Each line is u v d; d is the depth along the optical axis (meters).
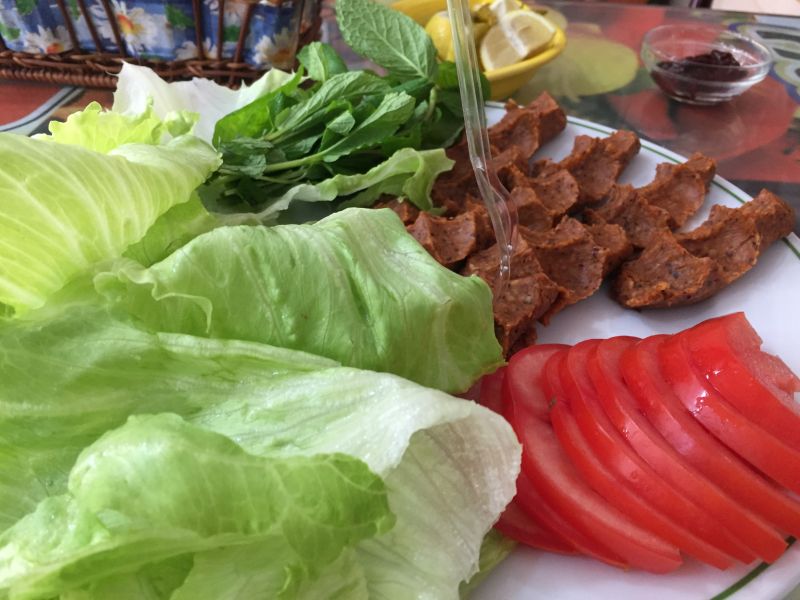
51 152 0.19
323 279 0.21
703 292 0.30
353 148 0.32
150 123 0.29
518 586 0.21
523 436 0.23
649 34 0.50
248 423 0.18
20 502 0.17
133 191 0.21
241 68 0.44
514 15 0.44
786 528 0.20
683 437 0.21
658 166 0.36
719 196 0.35
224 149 0.31
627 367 0.24
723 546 0.20
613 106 0.46
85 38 0.44
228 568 0.15
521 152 0.37
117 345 0.18
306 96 0.36
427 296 0.22
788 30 0.52
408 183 0.32
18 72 0.45
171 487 0.14
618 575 0.21
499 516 0.20
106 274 0.19
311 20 0.47
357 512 0.15
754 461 0.21
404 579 0.18
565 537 0.21
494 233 0.31
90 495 0.14
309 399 0.18
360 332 0.21
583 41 0.52
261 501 0.14
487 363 0.23
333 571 0.17
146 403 0.18
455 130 0.37
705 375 0.22
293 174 0.33
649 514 0.20
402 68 0.36
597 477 0.21
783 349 0.28
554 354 0.27
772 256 0.32
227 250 0.20
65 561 0.14
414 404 0.17
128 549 0.14
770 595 0.20
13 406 0.17
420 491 0.18
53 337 0.18
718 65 0.44
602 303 0.31
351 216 0.23
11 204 0.18
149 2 0.41
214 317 0.20
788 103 0.46
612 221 0.34
